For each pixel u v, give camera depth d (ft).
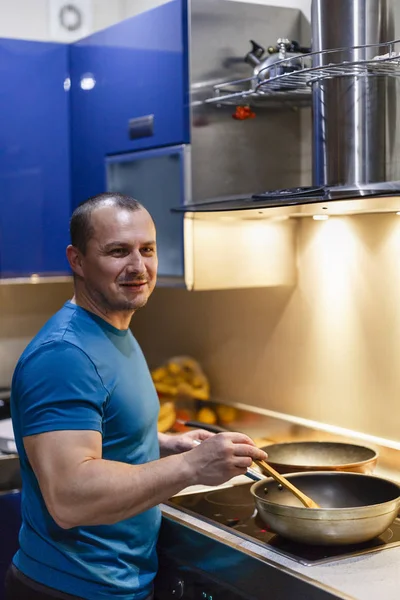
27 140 11.00
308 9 9.58
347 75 7.38
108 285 6.72
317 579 5.97
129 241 6.70
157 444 7.37
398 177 7.72
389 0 7.51
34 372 6.42
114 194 6.97
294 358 9.84
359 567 6.19
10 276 11.02
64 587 6.84
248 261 9.52
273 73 7.89
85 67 10.79
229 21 9.17
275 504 6.51
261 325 10.30
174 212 8.76
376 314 8.71
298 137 9.65
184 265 9.21
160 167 9.45
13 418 6.95
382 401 8.70
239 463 6.28
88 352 6.56
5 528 9.75
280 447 8.70
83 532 6.79
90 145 10.79
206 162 9.15
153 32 9.38
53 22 12.31
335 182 7.69
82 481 6.09
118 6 12.64
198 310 11.40
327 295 9.31
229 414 10.63
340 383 9.22
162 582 7.44
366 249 8.78
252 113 9.12
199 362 11.44
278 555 6.44
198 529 7.06
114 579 6.84
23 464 7.03
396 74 7.34
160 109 9.35
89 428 6.32
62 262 11.35
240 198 8.04
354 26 7.41
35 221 11.14
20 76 10.91
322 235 9.34
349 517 6.35
